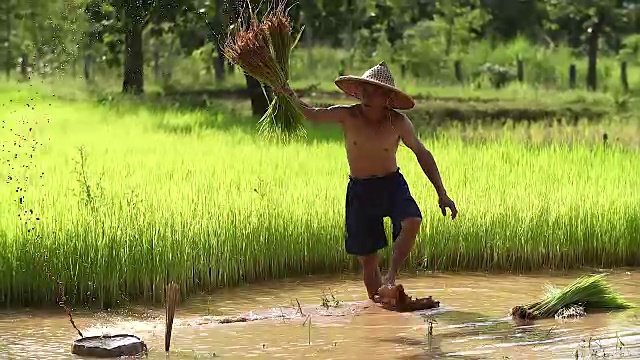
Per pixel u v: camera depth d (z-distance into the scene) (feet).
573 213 37.27
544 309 28.89
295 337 26.45
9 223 32.78
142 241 31.76
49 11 90.48
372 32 115.03
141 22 82.23
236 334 26.84
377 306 30.27
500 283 34.01
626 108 106.63
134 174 42.91
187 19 89.92
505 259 36.32
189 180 41.39
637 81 150.00
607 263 37.22
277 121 30.48
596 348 24.89
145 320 28.96
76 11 85.92
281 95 30.30
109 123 72.84
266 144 54.80
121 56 141.28
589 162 48.44
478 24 154.30
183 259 32.01
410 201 29.48
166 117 79.36
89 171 43.34
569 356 24.12
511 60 157.48
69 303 30.71
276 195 38.01
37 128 65.77
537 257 36.45
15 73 137.59
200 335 26.78
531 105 111.24
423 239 36.14
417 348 25.16
